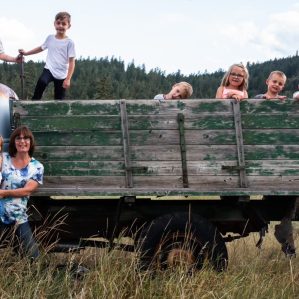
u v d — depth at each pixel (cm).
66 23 660
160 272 483
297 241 718
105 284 433
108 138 509
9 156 481
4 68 8825
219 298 427
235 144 512
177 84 605
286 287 466
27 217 492
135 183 509
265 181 513
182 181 510
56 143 509
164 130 511
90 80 11744
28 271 445
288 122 514
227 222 568
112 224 572
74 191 503
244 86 580
